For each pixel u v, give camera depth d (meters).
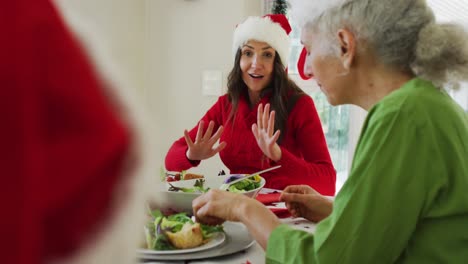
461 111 0.77
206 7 2.50
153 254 0.78
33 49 0.22
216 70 2.54
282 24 1.85
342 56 0.83
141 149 0.25
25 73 0.22
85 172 0.23
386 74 0.81
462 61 0.77
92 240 0.24
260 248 0.87
